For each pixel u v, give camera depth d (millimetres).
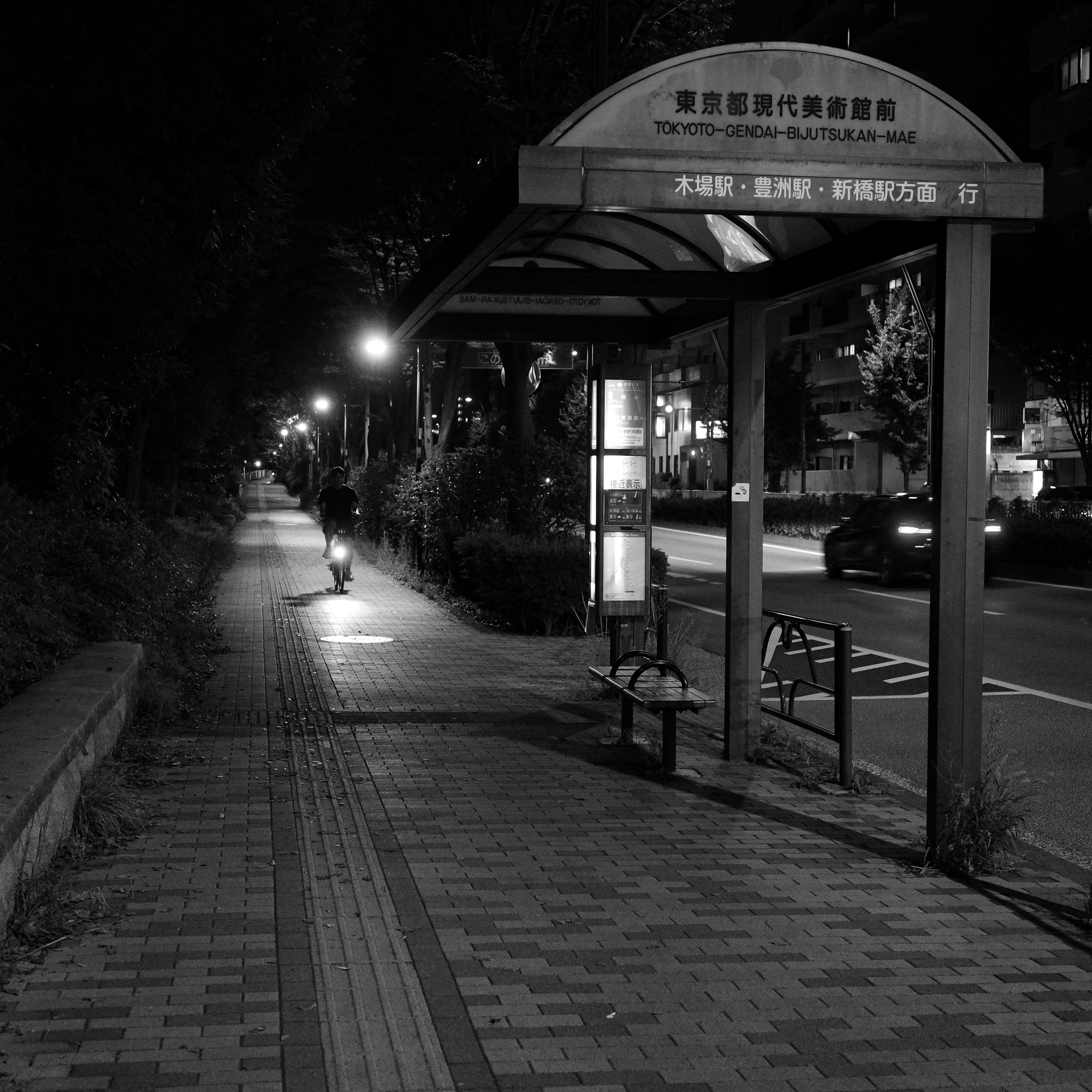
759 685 8328
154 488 25078
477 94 17922
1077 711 10891
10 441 10617
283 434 108500
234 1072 3562
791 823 6660
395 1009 4082
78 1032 3811
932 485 6020
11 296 8812
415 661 13016
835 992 4301
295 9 9359
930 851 5945
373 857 5848
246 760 7938
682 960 4586
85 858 5602
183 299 9812
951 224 5938
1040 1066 3744
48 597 8117
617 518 10883
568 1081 3602
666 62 5883
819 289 7867
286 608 19078
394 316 9703
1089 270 30750
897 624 18031
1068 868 6047
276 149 9867
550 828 6453
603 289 8227
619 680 8758
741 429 8289
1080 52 51156
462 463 20141
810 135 5977
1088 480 33094
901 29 66500
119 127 8930
